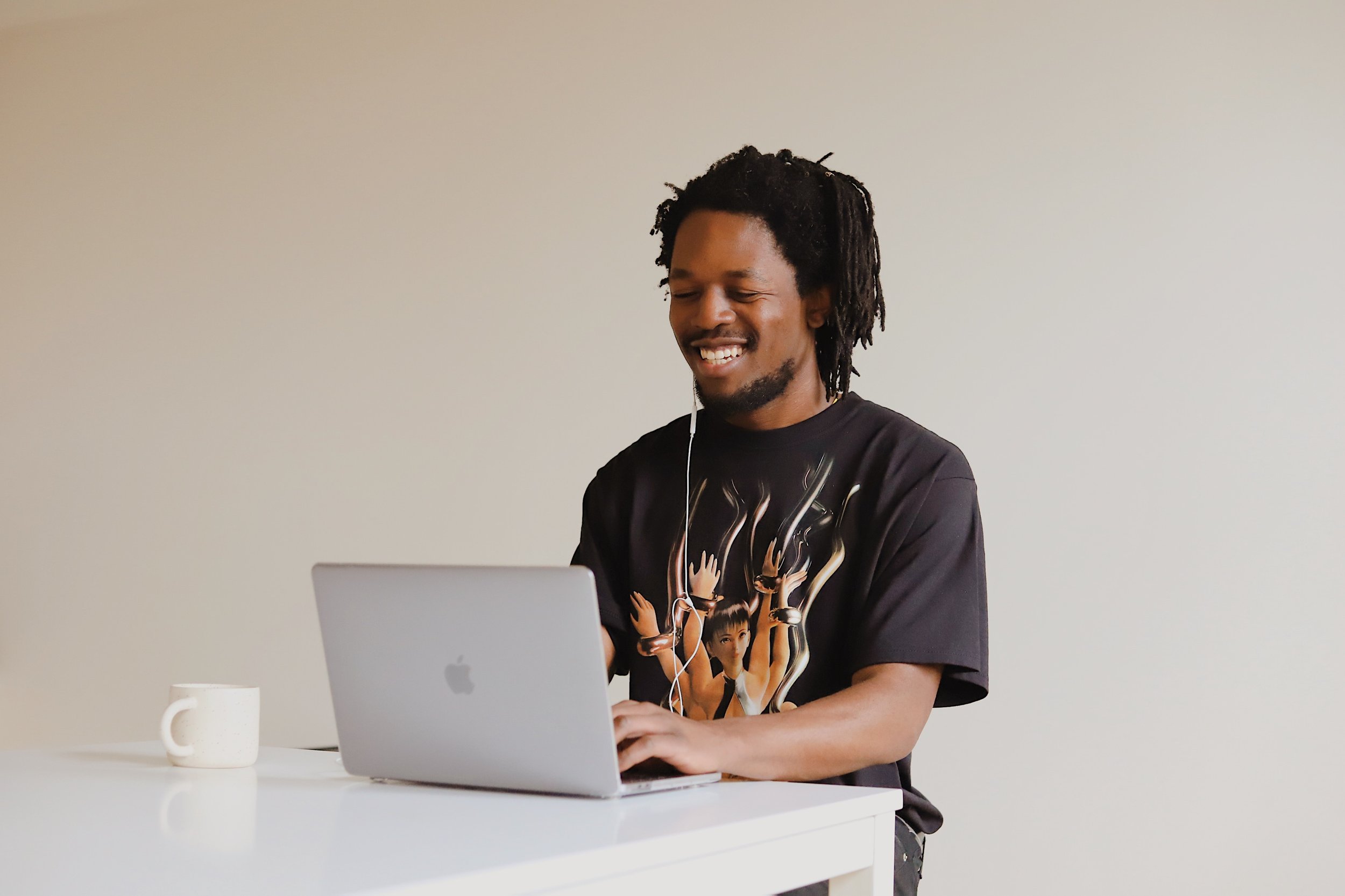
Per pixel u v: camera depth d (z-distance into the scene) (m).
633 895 0.74
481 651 0.96
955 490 1.45
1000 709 2.54
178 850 0.70
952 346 2.64
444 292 3.26
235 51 3.64
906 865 1.38
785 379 1.55
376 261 3.36
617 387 3.01
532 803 0.91
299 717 3.34
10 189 3.92
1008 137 2.63
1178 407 2.44
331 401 3.38
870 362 2.71
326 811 0.86
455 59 3.31
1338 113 2.37
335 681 1.03
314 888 0.60
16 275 3.88
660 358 2.96
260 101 3.59
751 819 0.84
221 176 3.62
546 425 3.08
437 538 3.19
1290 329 2.37
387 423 3.29
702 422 1.66
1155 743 2.41
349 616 1.02
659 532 1.60
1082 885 2.44
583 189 3.10
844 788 1.02
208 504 3.52
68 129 3.86
